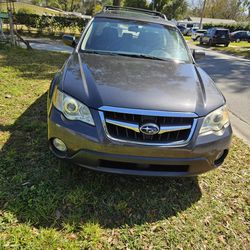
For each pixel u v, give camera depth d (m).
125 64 3.10
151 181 2.91
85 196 2.58
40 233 2.15
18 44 11.24
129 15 4.31
